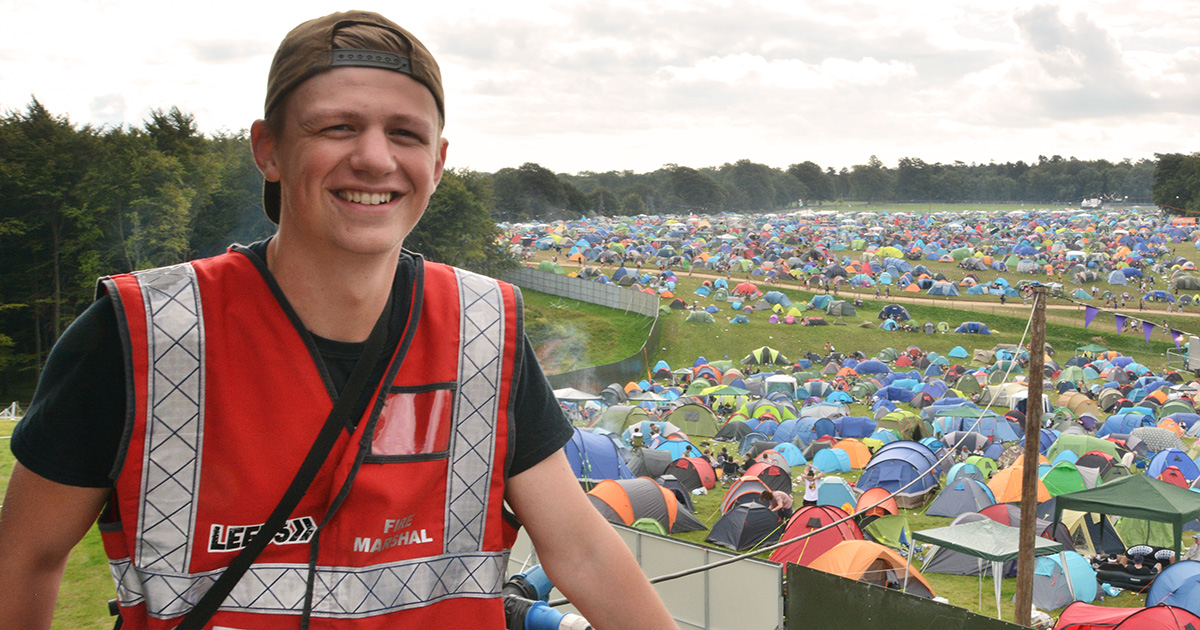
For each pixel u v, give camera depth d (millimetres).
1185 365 65062
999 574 18734
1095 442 34594
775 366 64000
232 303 1132
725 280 85625
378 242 1086
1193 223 149875
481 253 67938
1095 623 15562
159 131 54781
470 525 1203
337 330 1156
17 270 44562
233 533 1100
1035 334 15477
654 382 59594
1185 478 30781
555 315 72375
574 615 1904
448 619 1191
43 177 41781
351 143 1057
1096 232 139750
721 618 13578
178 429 1090
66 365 1091
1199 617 14984
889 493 25453
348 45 1075
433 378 1194
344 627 1123
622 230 138000
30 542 1080
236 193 52938
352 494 1122
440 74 1170
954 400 46469
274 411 1112
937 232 135875
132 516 1088
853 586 12062
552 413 1326
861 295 84438
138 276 1140
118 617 1183
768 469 28531
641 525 22906
